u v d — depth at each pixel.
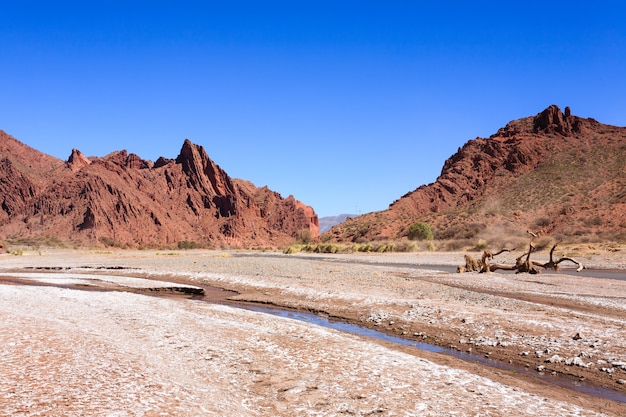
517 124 173.62
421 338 15.30
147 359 10.88
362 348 12.77
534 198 116.75
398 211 147.75
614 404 9.21
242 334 14.19
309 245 107.12
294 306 22.38
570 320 16.39
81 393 8.12
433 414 8.13
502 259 56.00
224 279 33.75
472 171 158.00
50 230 156.38
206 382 9.59
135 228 171.12
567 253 62.56
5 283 33.94
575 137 149.62
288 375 10.26
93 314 17.34
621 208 96.62
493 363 12.37
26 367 9.51
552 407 8.64
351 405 8.54
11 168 181.25
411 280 31.61
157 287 30.28
